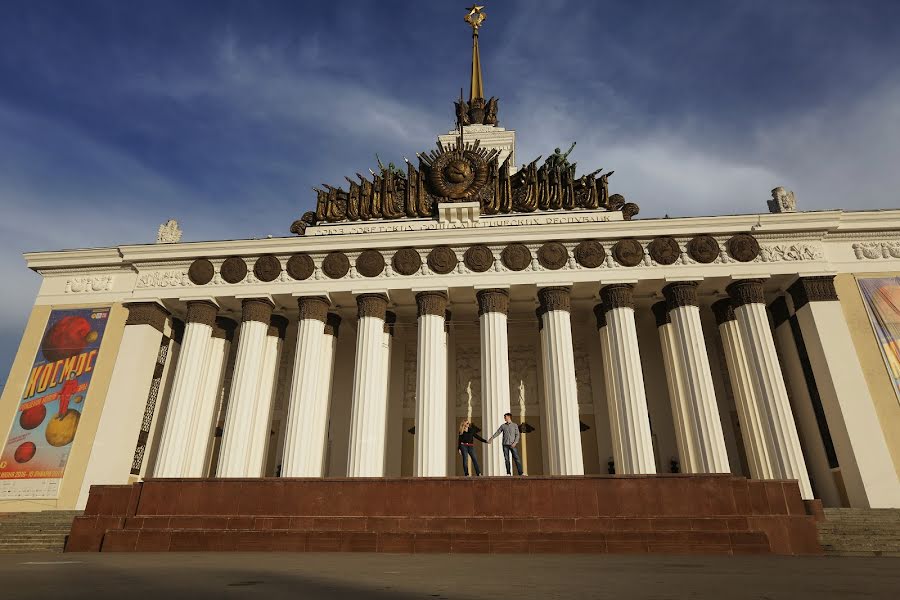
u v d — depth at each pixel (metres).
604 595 5.02
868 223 25.14
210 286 27.19
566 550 12.80
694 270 25.14
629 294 25.17
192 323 26.59
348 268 26.84
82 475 24.25
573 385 23.73
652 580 6.46
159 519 14.71
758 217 25.30
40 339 27.39
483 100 39.72
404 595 4.96
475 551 12.96
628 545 12.78
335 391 31.38
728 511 13.62
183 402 25.03
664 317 26.88
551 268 25.75
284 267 27.34
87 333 27.27
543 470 28.92
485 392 24.03
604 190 28.23
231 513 14.85
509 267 25.98
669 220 25.38
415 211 28.95
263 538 13.86
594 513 13.84
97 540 14.67
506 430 17.16
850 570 8.05
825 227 24.92
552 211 28.23
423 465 22.92
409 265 26.44
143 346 26.45
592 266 25.58
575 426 23.02
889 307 24.06
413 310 28.83
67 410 25.69
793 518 13.48
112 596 4.75
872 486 20.80
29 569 8.00
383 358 27.58
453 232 26.45
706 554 12.41
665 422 28.69
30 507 23.67
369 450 23.66
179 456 24.27
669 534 12.85
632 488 14.00
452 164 29.12
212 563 9.27
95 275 28.66
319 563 9.28
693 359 23.73
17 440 25.22
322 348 28.44
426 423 23.61
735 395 25.45
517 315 29.66
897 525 15.52
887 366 23.03
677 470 27.19
